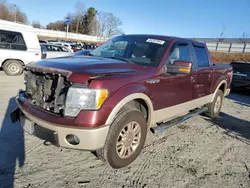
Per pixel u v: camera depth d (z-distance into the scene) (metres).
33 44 9.69
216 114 5.63
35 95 2.84
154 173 2.93
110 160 2.78
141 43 3.84
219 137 4.37
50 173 2.74
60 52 11.40
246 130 4.92
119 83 2.65
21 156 3.06
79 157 3.16
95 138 2.43
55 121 2.42
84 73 2.48
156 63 3.39
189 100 4.18
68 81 2.47
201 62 4.56
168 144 3.84
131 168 3.01
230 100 8.30
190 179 2.86
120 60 3.43
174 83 3.59
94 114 2.39
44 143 3.46
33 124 2.69
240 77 9.52
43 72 2.68
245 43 29.66
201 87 4.53
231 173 3.08
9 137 3.57
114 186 2.61
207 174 3.01
